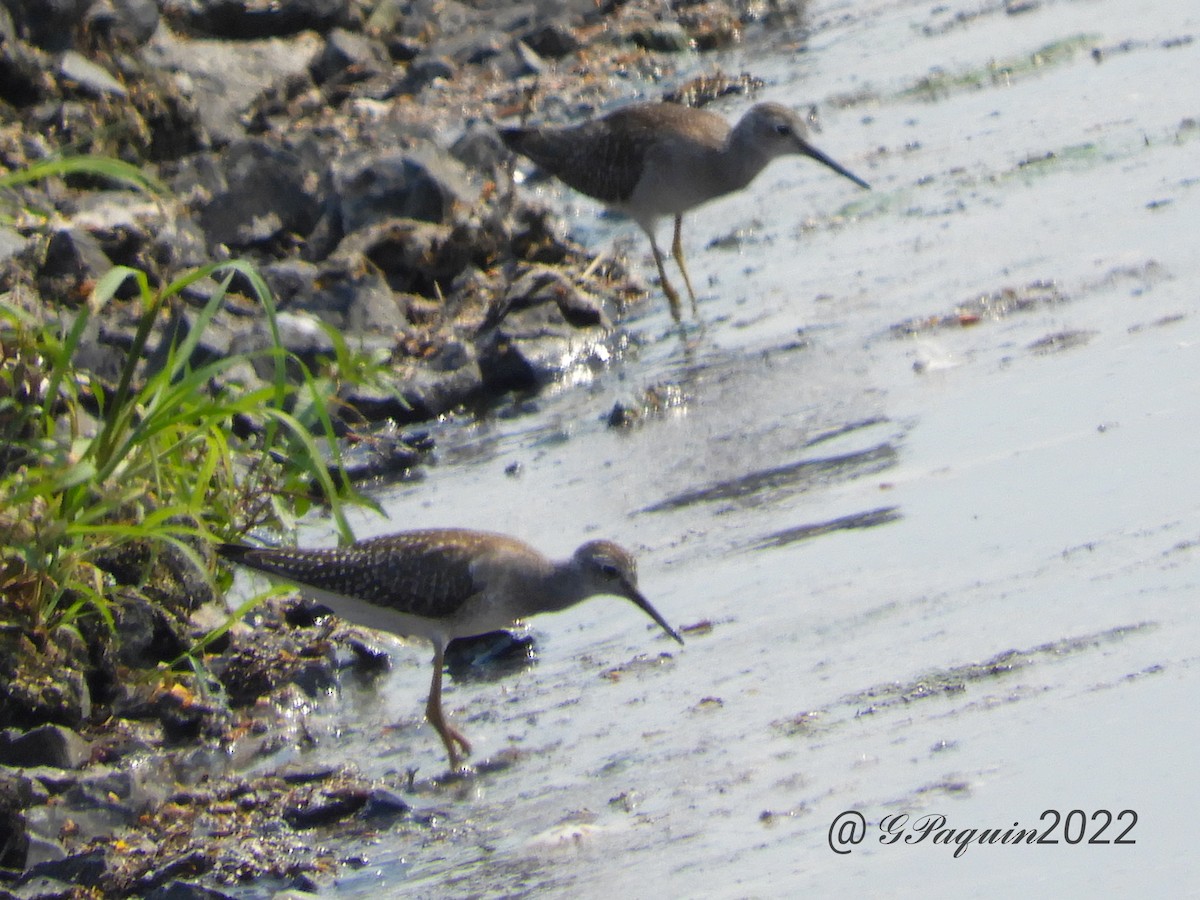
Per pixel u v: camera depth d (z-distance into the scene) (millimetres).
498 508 14664
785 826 9008
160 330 16984
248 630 13133
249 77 24219
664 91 25250
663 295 19547
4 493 11836
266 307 12102
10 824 10258
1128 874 7844
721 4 28766
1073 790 8570
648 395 16359
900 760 9328
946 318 16344
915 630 10828
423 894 9195
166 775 11242
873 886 8242
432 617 11953
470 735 11305
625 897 8648
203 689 11898
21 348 12688
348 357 14344
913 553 11977
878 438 14289
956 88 23406
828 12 28578
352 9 26312
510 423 16797
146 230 18625
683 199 19453
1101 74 22406
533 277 18719
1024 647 10188
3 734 11141
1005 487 12531
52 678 11648
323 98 24609
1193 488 11570
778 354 16812
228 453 13062
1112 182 18594
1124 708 9172
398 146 22219
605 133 19953
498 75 25547
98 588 11820
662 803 9648
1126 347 14492
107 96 20984
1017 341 15344
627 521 13961
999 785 8797
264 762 11398
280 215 19797
